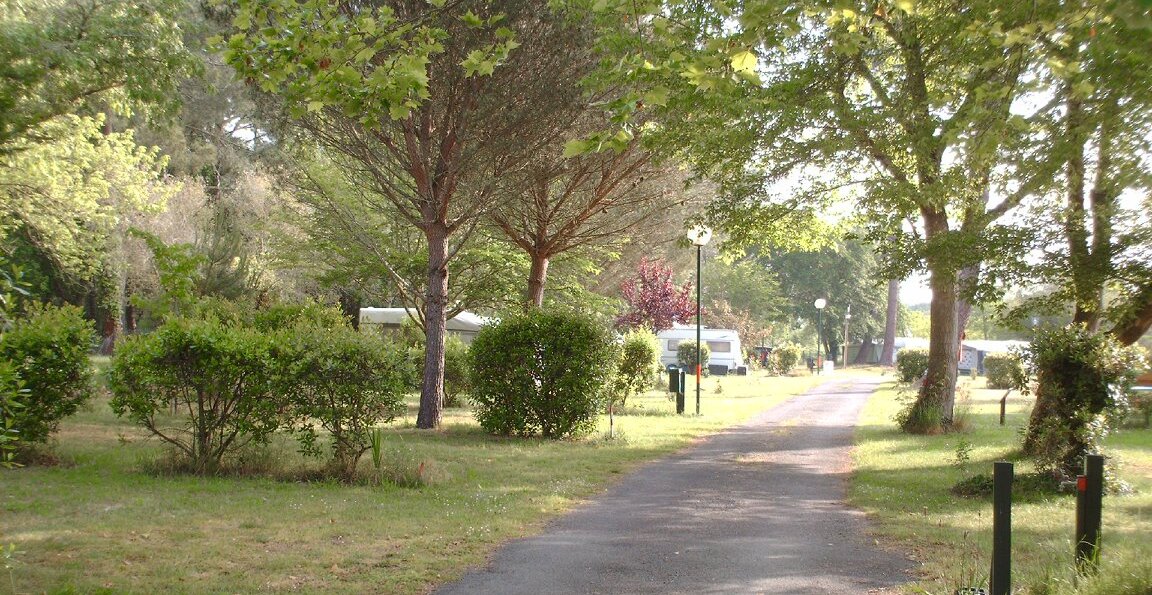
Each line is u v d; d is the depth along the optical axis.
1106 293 13.20
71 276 29.70
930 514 9.03
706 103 14.00
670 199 20.41
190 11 20.72
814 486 10.99
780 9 6.51
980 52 10.75
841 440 16.23
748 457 13.77
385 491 9.72
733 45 6.43
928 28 12.73
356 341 10.47
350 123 15.58
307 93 7.05
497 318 17.03
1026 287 12.79
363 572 6.29
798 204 16.66
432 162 16.58
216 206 31.81
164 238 29.86
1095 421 10.07
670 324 38.78
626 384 22.14
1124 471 11.79
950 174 12.94
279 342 10.34
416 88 7.07
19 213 22.20
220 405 10.59
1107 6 5.49
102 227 24.69
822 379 42.94
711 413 22.33
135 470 10.48
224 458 10.58
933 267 13.09
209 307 19.50
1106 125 10.17
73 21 16.02
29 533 7.13
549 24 14.88
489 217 19.22
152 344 10.20
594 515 8.80
